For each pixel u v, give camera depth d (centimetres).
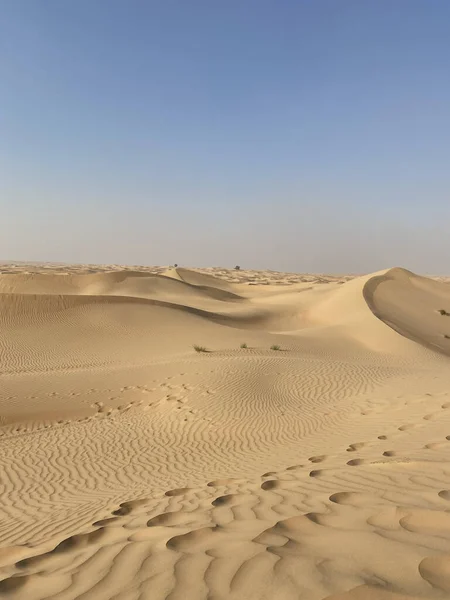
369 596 255
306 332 3212
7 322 2880
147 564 343
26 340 2655
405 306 4075
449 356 2833
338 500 469
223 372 1741
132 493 801
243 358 1992
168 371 1848
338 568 295
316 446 956
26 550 469
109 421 1455
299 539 358
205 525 430
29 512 780
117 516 579
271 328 3841
